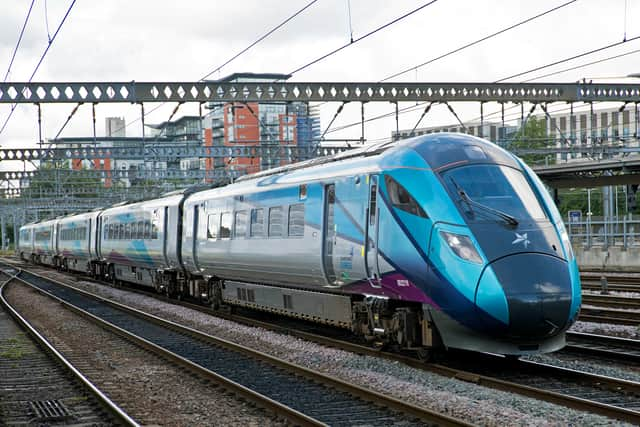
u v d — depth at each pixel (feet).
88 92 88.17
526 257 38.34
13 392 39.14
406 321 42.63
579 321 59.47
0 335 62.90
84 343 57.52
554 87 105.19
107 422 32.17
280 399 35.14
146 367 45.60
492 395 33.94
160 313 79.20
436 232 40.11
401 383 37.24
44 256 201.87
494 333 38.29
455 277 38.83
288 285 58.13
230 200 68.13
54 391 39.22
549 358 44.45
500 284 37.52
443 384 36.91
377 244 44.01
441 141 43.45
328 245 50.19
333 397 35.14
